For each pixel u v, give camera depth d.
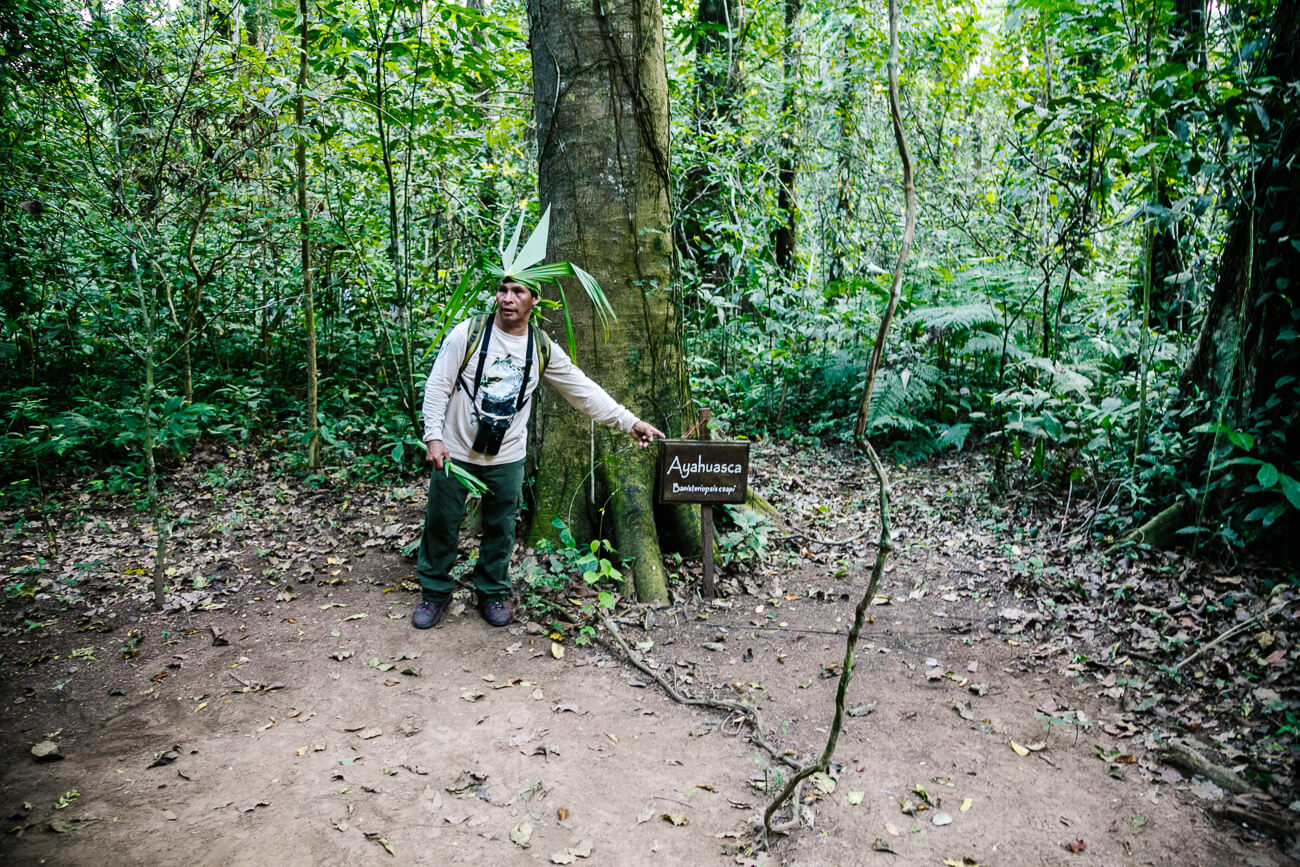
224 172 5.57
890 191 8.30
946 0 8.41
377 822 2.35
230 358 7.28
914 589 4.02
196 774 2.56
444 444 3.31
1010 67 7.51
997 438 6.28
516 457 3.46
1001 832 2.32
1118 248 6.74
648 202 4.29
